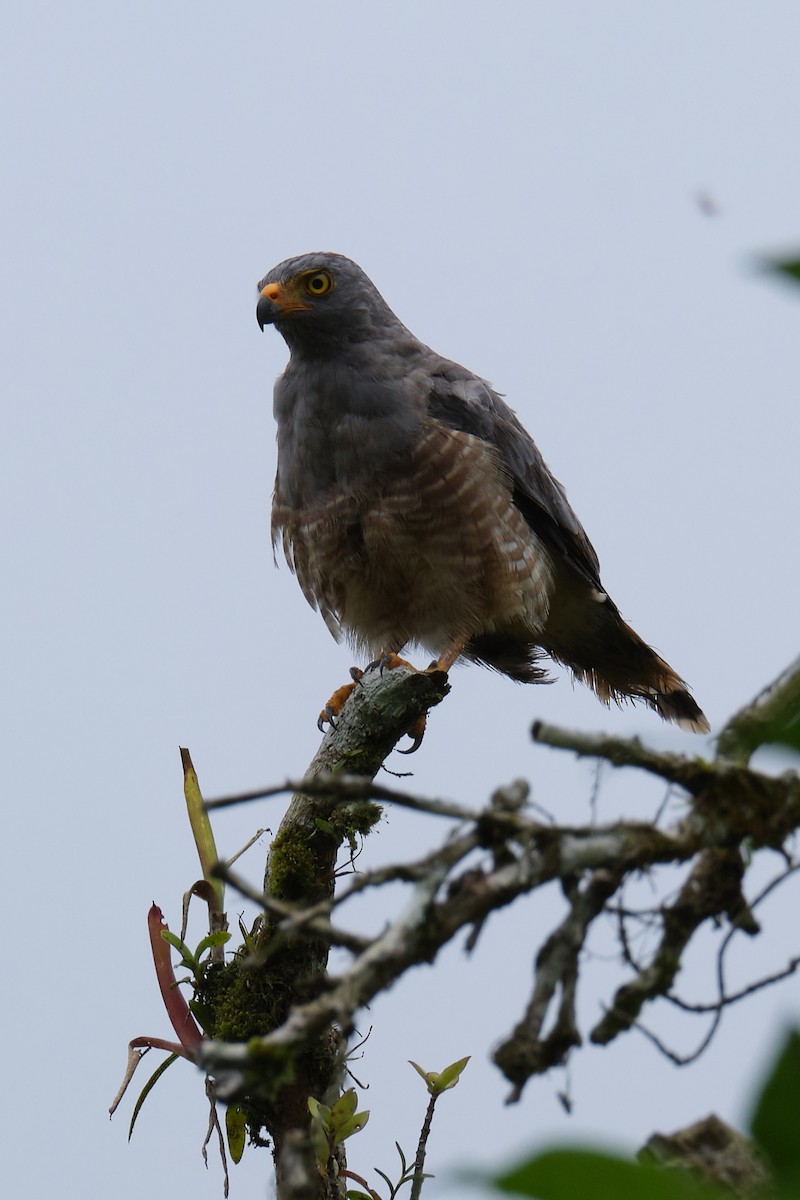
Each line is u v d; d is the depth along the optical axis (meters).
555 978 4.14
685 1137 3.53
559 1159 2.45
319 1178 7.03
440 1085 7.07
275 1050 3.66
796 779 4.58
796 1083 2.80
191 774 8.52
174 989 8.08
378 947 3.90
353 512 12.90
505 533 13.09
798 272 2.62
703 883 4.50
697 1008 4.47
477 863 4.17
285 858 8.73
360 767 9.12
